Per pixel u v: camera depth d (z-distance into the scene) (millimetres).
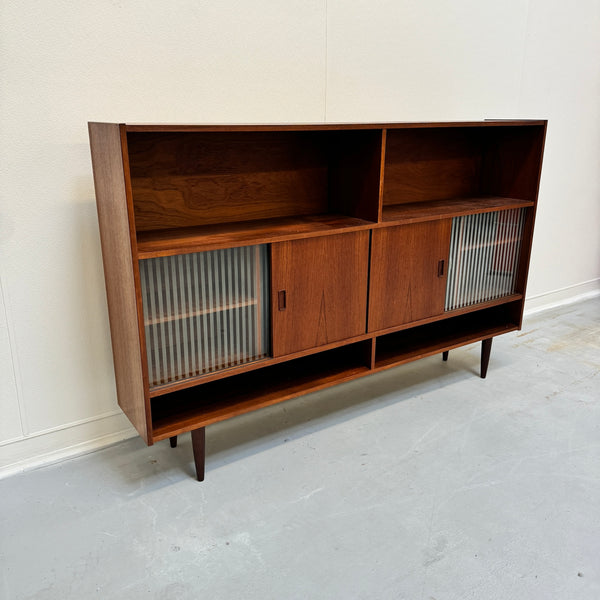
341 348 2234
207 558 1448
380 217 1872
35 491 1724
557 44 2914
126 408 1785
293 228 1789
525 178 2332
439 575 1391
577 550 1477
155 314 1532
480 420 2146
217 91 1908
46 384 1818
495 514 1616
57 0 1556
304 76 2096
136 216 1740
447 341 2311
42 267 1721
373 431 2068
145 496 1702
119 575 1391
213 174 1855
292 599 1317
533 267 3324
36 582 1366
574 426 2105
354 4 2145
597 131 3328
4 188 1604
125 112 1749
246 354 1748
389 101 2363
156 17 1729
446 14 2428
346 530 1551
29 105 1587
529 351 2836
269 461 1880
